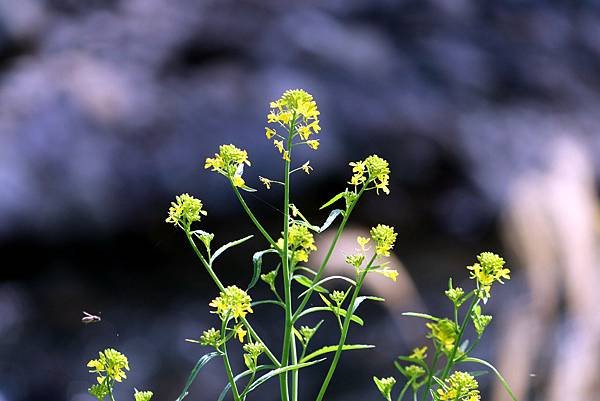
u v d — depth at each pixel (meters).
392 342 9.49
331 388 9.22
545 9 15.30
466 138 12.70
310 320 10.08
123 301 11.09
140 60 12.72
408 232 12.05
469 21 14.59
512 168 12.53
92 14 13.34
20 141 11.70
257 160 11.98
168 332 10.59
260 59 12.95
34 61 12.75
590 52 14.86
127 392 9.52
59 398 9.79
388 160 12.40
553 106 13.71
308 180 12.08
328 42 13.28
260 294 10.94
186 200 2.25
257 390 9.23
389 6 14.20
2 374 9.93
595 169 12.30
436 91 13.33
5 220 11.16
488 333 8.57
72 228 11.45
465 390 2.15
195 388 9.44
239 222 11.88
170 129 12.09
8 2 12.88
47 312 10.81
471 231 12.02
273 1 13.67
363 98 12.78
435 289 11.02
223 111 12.25
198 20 13.14
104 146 11.84
